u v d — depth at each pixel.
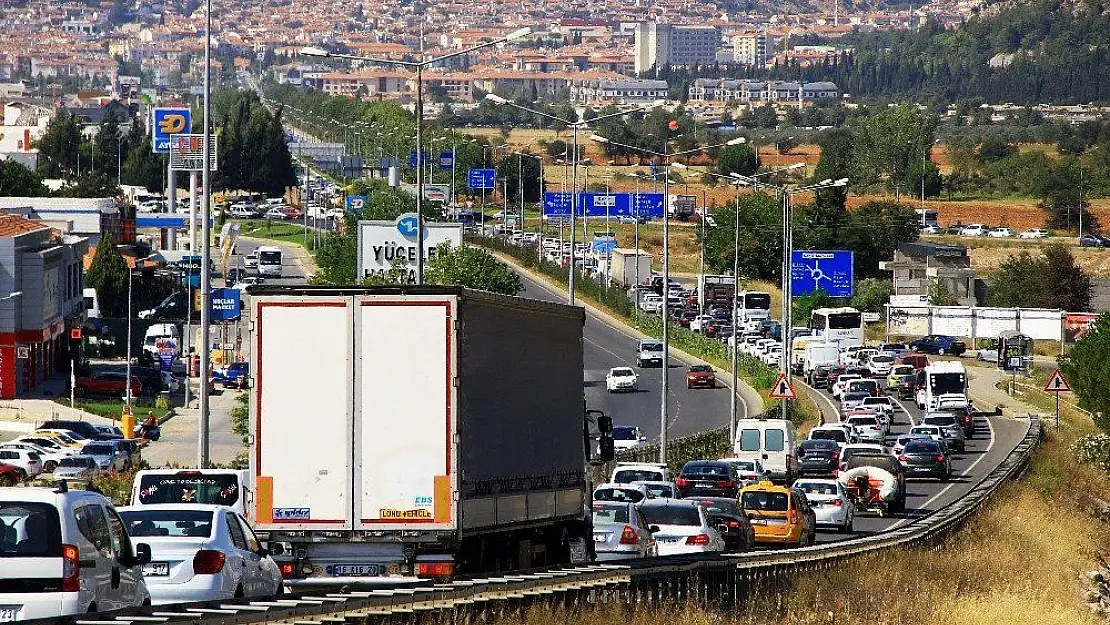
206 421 142.50
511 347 82.75
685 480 162.75
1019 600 109.69
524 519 84.81
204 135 148.00
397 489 75.62
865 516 173.12
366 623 64.56
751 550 122.19
